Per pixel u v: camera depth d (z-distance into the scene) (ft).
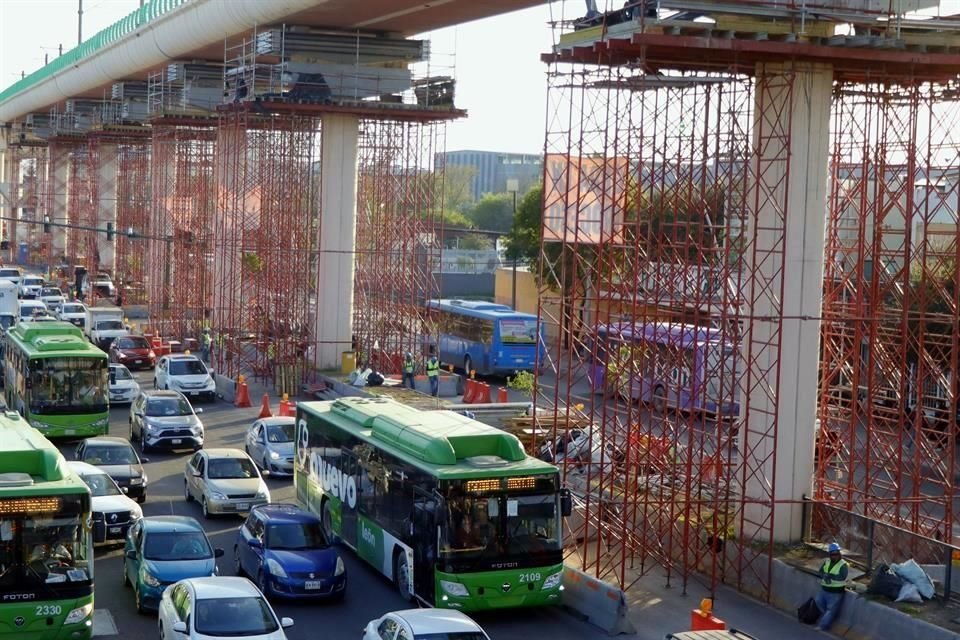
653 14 83.97
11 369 160.76
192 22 196.03
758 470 90.63
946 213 155.63
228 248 203.10
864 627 77.71
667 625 80.53
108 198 326.44
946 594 77.20
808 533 91.20
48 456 72.74
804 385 91.71
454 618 65.82
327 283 185.57
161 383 175.94
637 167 99.45
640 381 91.25
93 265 321.52
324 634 76.33
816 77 90.33
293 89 175.32
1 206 429.79
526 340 195.31
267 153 207.31
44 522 69.05
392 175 202.39
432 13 159.43
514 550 79.05
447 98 182.09
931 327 132.98
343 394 171.73
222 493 104.27
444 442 81.51
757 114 91.09
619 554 95.81
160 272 246.68
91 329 228.43
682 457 111.04
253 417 160.66
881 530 84.89
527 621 81.15
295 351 184.14
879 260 107.14
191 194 247.70
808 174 90.84
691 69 92.79
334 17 165.99
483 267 331.36
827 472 118.62
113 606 80.84
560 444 122.83
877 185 113.29
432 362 173.47
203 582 69.67
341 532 97.04
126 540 87.61
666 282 106.22
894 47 86.17
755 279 90.89
